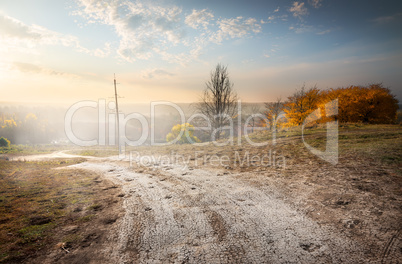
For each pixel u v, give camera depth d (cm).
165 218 429
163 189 631
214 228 378
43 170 1023
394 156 673
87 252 315
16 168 1070
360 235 312
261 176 679
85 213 462
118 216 445
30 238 352
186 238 349
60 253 312
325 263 264
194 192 585
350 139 1048
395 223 327
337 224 350
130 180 763
